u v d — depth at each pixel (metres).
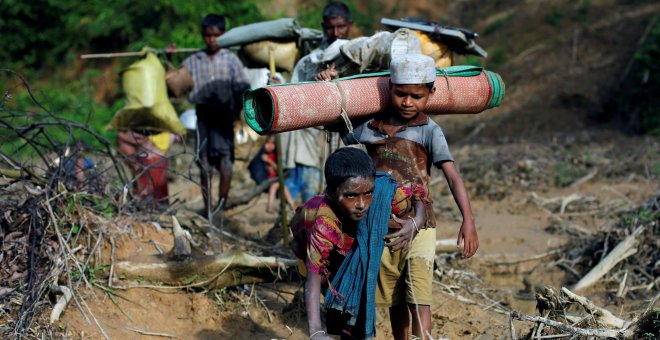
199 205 14.39
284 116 6.36
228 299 8.68
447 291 9.55
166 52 11.93
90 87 29.45
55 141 9.84
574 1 29.20
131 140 12.03
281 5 31.12
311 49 10.94
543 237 12.40
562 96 24.16
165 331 7.93
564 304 7.65
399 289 6.89
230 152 12.09
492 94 7.16
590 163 17.42
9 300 7.57
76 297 7.86
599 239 11.17
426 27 8.71
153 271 8.42
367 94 6.69
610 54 25.64
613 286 9.84
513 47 28.17
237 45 10.99
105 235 8.68
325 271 6.21
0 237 8.07
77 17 31.12
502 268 11.05
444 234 12.55
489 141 22.23
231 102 11.76
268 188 13.83
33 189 8.30
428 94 6.56
